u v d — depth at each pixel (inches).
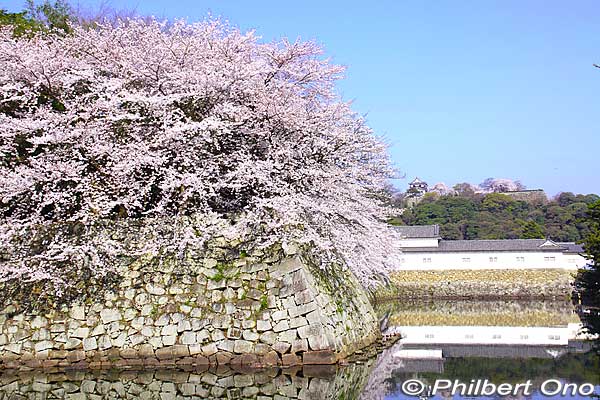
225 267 332.2
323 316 327.9
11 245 326.0
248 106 375.2
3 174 327.3
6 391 273.6
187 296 328.5
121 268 333.7
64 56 378.6
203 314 325.1
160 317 325.4
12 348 322.7
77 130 327.9
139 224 337.1
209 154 351.9
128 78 359.6
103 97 346.6
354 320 404.2
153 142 341.4
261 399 251.4
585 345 448.1
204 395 259.6
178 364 318.3
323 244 331.3
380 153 485.1
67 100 366.9
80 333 324.2
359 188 434.9
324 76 408.2
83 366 319.6
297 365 313.1
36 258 316.5
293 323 319.0
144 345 321.7
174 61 368.2
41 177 322.0
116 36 382.9
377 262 460.1
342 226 379.9
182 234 329.4
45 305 328.2
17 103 372.2
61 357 320.8
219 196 364.2
